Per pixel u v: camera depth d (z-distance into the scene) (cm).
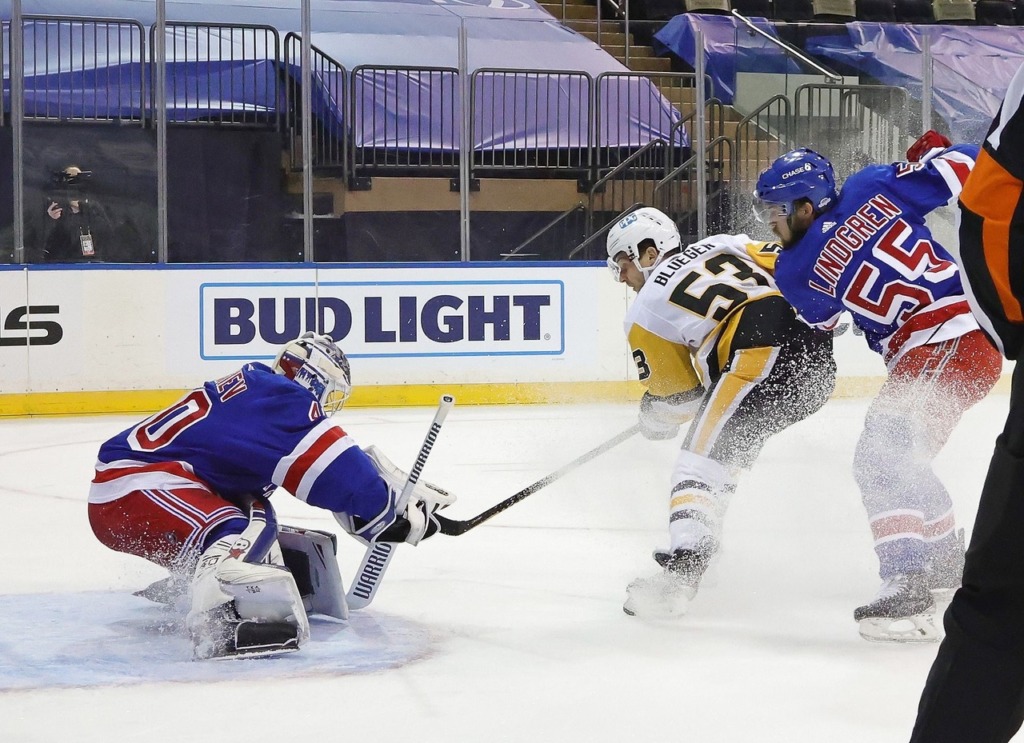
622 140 1781
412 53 1800
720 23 1970
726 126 1838
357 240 1656
